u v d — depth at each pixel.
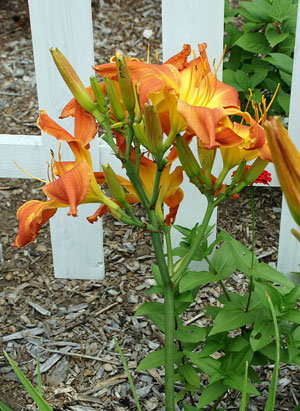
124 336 2.39
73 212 1.06
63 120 2.34
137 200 1.32
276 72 3.05
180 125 1.14
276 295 1.68
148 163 1.27
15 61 4.46
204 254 1.84
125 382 2.18
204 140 1.04
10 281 2.71
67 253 2.62
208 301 2.50
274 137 0.81
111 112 1.24
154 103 1.12
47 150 2.41
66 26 2.17
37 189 3.31
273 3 2.82
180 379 1.83
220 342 1.81
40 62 2.24
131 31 4.68
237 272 2.64
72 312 2.52
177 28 2.16
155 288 1.80
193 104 1.20
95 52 4.46
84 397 2.13
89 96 1.15
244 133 1.25
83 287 2.64
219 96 1.21
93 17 4.88
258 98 2.79
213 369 1.72
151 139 1.10
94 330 2.42
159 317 1.81
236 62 3.06
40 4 2.14
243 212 3.00
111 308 2.53
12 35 4.81
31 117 3.87
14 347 2.35
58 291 2.63
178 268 1.27
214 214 2.44
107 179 1.16
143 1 5.03
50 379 2.21
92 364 2.27
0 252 2.88
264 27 3.12
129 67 1.16
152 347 2.33
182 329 1.78
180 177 1.32
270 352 1.75
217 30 2.16
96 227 2.54
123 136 1.22
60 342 2.37
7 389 2.18
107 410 2.08
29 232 1.19
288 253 2.45
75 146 1.18
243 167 1.23
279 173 0.83
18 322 2.48
